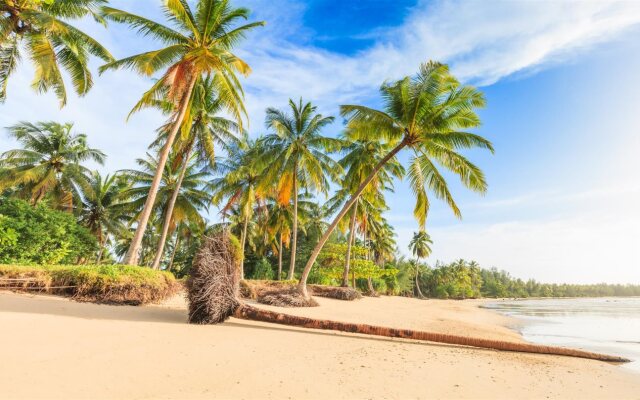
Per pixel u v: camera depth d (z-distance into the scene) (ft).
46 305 26.58
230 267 29.76
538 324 58.13
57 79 50.65
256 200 95.55
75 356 15.14
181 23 48.49
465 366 19.42
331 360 18.54
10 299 26.50
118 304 32.86
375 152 79.20
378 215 109.50
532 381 17.25
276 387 13.35
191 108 57.62
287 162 72.28
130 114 43.98
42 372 12.66
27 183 79.61
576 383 17.62
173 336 21.44
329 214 102.63
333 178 78.23
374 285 151.94
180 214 87.92
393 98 47.62
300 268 123.75
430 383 15.38
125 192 86.94
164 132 65.62
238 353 18.44
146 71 43.37
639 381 19.19
